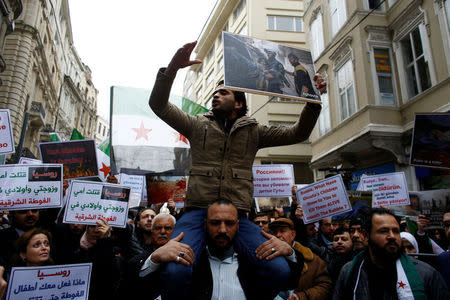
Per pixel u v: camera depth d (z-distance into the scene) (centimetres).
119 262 382
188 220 223
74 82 4178
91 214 398
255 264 213
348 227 417
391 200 584
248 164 240
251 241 219
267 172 615
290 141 257
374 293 273
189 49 223
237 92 257
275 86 267
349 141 1110
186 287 196
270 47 280
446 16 899
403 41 1081
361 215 424
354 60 1147
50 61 2761
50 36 2609
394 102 1081
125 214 413
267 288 210
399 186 584
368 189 609
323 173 1429
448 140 565
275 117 2117
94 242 388
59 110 3391
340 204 479
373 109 1043
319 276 349
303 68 284
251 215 305
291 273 223
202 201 225
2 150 437
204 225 224
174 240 207
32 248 320
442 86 888
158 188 610
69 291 315
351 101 1172
